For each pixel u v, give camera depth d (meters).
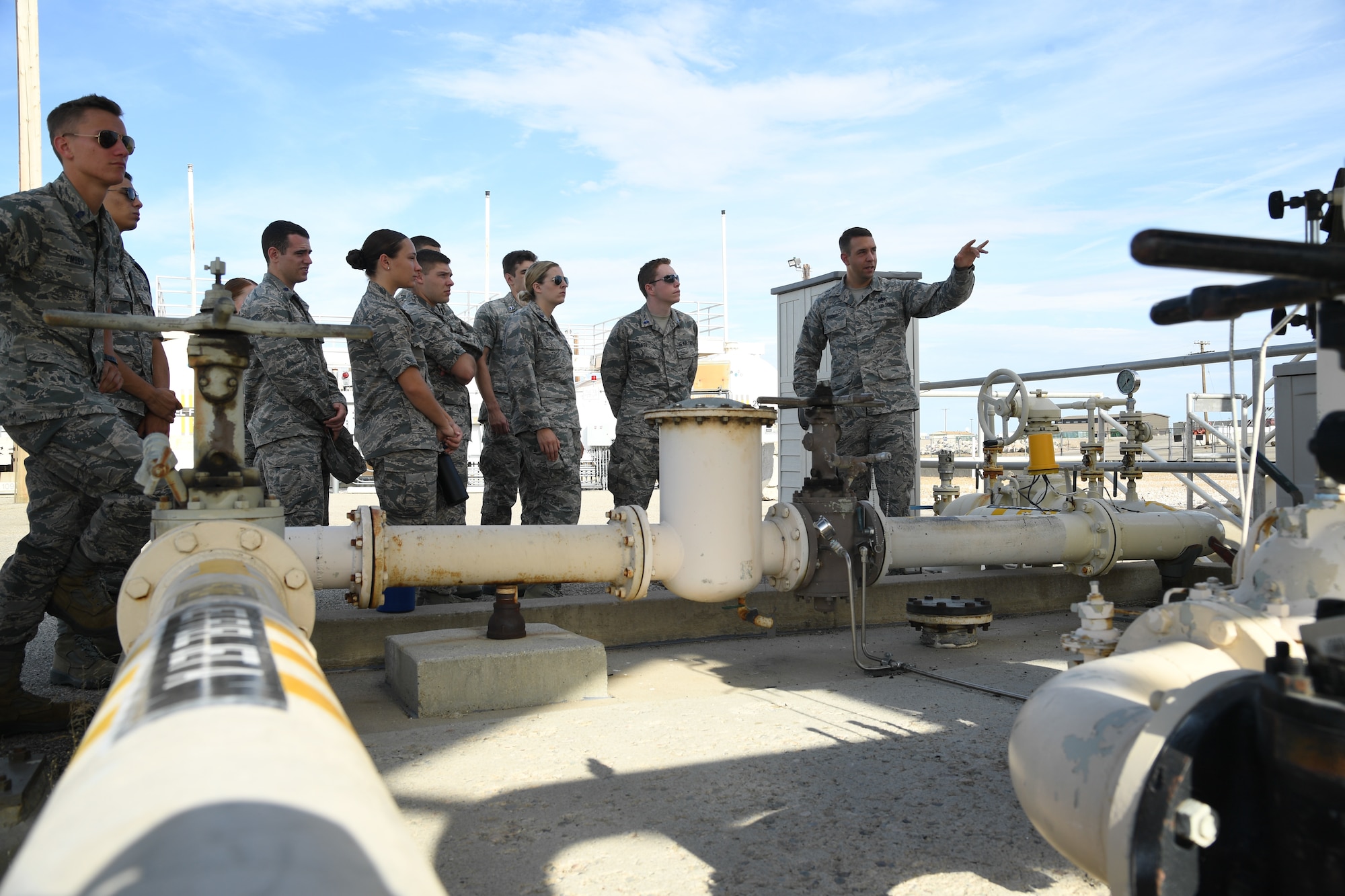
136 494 2.89
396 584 3.23
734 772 2.51
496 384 6.00
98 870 0.45
